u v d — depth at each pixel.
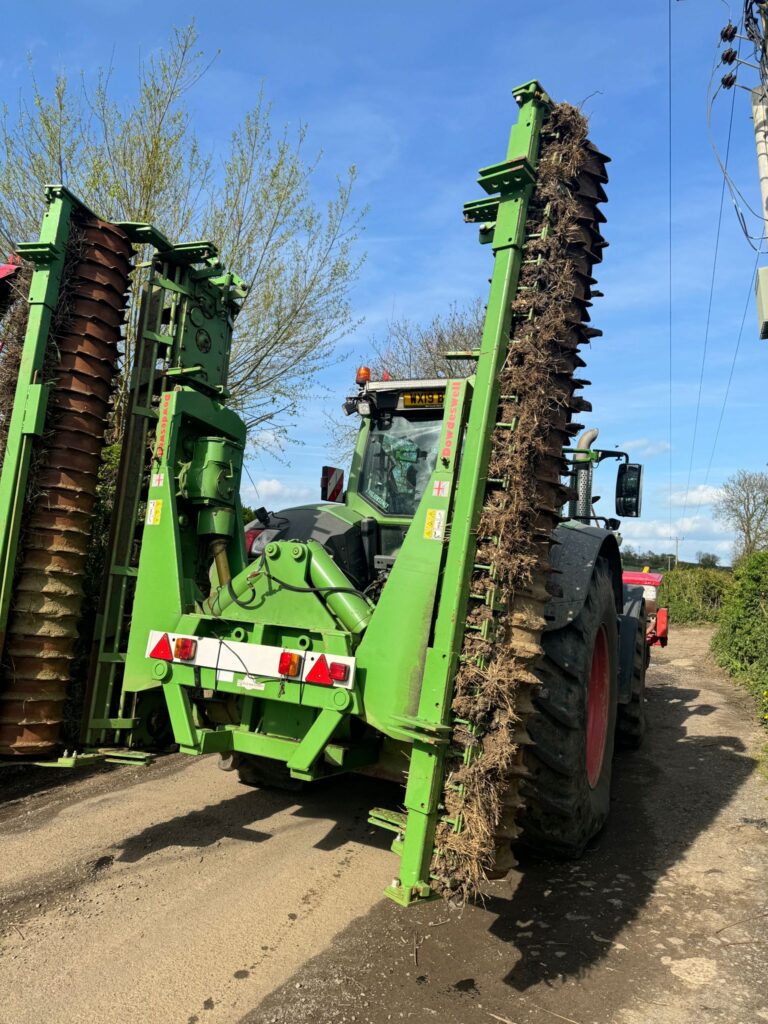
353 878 3.38
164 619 3.55
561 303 2.80
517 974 2.67
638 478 5.75
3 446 4.03
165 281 3.94
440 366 21.11
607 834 4.15
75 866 3.38
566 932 2.99
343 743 3.17
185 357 4.04
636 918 3.13
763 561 9.97
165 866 3.42
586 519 5.95
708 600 20.61
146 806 4.21
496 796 2.60
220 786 4.61
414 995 2.50
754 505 36.72
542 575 2.89
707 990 2.60
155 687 3.52
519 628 2.72
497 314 2.81
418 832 2.56
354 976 2.59
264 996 2.45
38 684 3.68
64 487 3.78
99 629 3.70
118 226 3.95
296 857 3.59
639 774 5.39
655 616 10.34
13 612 3.68
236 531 4.05
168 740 3.94
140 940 2.77
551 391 2.81
